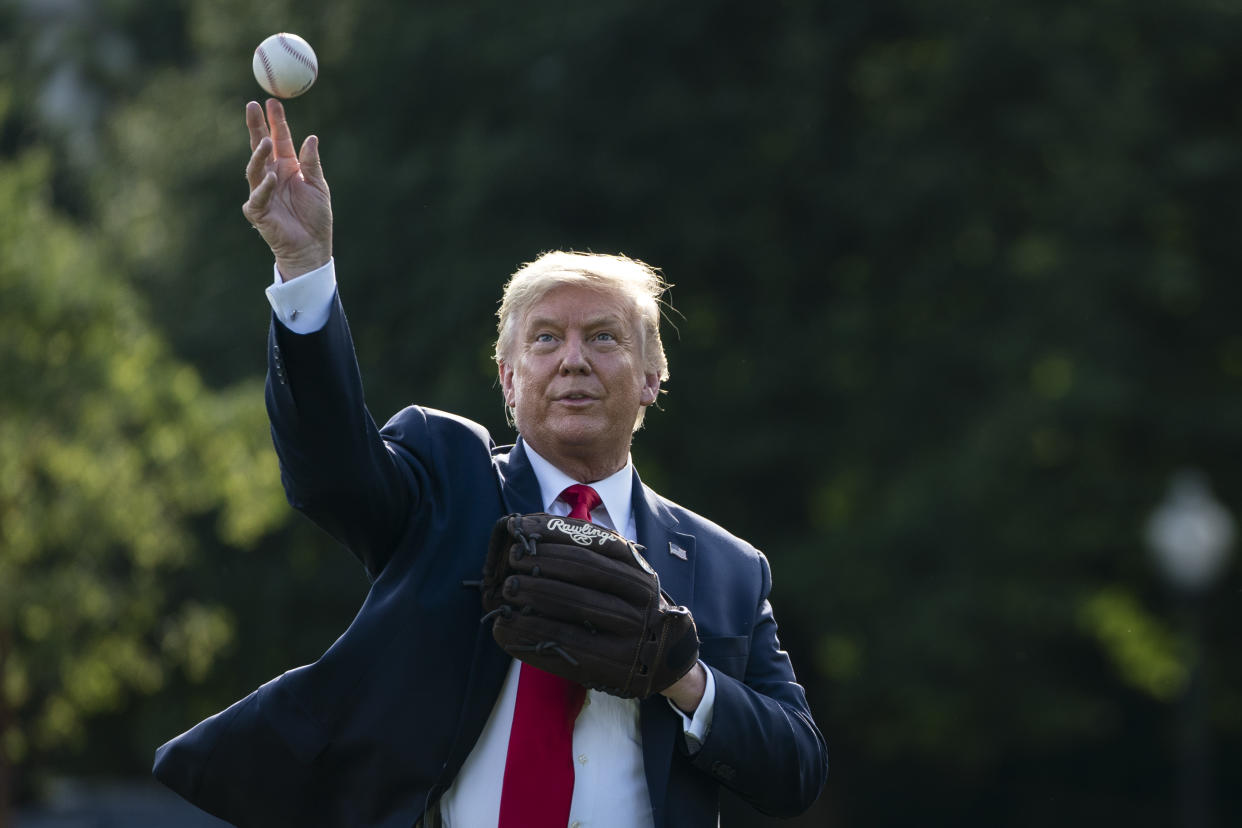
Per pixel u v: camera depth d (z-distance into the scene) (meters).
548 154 60.94
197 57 88.06
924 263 63.81
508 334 11.59
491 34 62.62
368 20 64.38
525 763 10.45
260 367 62.91
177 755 10.62
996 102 62.75
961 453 60.69
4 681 42.72
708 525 12.04
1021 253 62.09
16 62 78.50
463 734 10.38
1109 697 76.44
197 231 66.00
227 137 65.19
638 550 11.27
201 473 46.50
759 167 62.91
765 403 64.56
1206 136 64.25
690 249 62.34
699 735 10.69
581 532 10.23
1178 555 54.59
